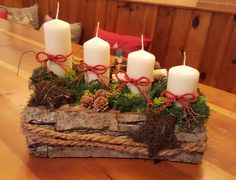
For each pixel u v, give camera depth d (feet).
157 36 3.47
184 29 3.21
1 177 1.21
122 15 3.76
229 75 2.98
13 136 1.47
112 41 3.36
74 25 4.24
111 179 1.25
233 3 2.81
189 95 1.32
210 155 1.45
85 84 1.45
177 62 3.36
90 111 1.30
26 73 2.19
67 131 1.31
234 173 1.34
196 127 1.31
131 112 1.33
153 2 3.37
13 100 1.79
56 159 1.35
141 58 1.36
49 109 1.28
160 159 1.38
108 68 1.46
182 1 3.15
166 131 1.29
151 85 1.46
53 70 1.48
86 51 1.42
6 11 4.83
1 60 2.43
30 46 2.86
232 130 1.68
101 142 1.33
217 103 1.99
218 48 3.00
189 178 1.29
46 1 4.96
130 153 1.37
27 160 1.32
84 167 1.31
